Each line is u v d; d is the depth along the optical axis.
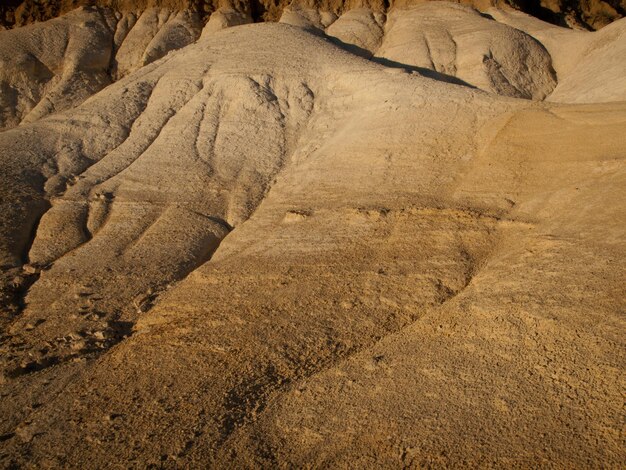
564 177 11.62
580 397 5.46
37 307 11.40
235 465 5.75
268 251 11.98
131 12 35.84
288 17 34.19
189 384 7.54
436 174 13.56
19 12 36.69
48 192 16.59
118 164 17.98
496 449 5.12
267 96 19.70
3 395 8.11
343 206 13.14
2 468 6.34
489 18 31.34
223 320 9.36
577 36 27.28
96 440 6.60
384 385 6.70
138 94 21.14
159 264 12.67
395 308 9.01
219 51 22.66
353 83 19.23
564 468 4.66
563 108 14.48
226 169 17.16
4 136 19.00
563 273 7.93
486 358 6.69
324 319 8.91
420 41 27.91
